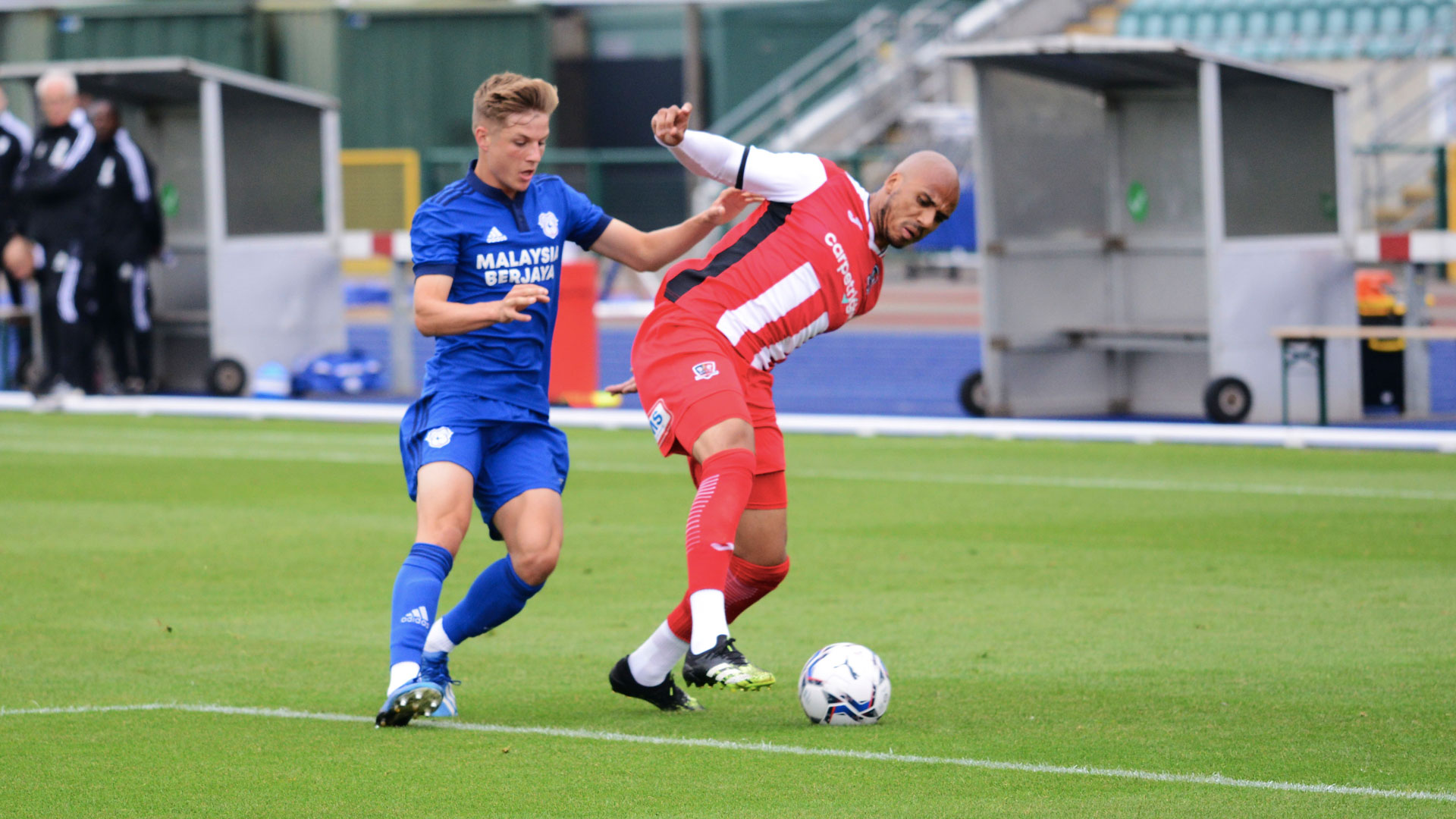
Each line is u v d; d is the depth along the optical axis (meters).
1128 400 57.59
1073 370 56.78
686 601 19.09
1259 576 28.41
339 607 26.44
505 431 19.17
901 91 117.25
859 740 18.03
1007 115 54.53
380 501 37.84
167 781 16.23
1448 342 81.12
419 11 118.00
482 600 19.05
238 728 18.62
